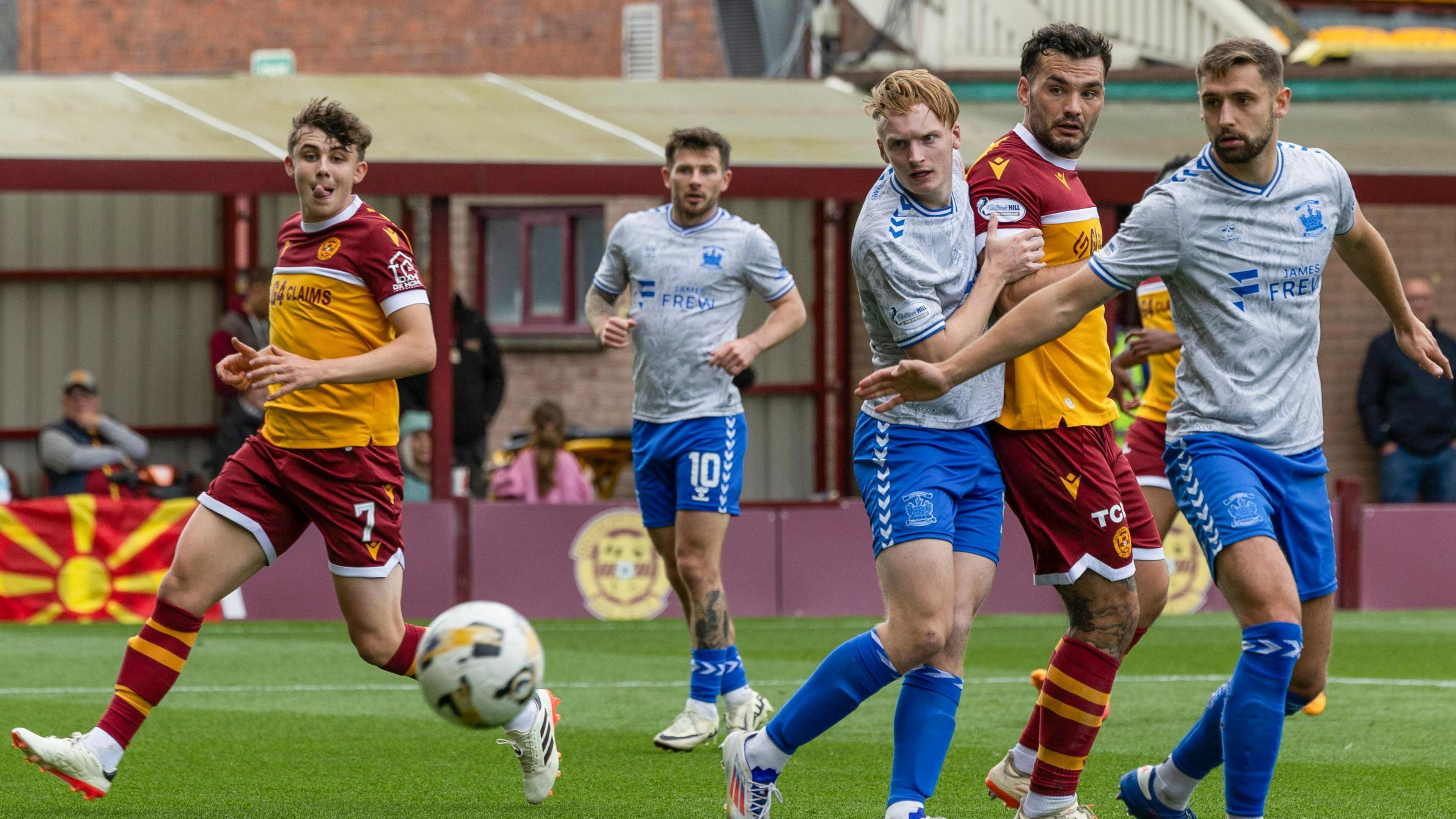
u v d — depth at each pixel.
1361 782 16.92
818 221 43.88
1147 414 21.11
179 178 34.28
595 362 52.06
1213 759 13.68
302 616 34.44
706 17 54.41
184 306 43.03
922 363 12.44
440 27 57.81
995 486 13.68
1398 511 37.16
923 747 13.23
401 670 15.16
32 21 61.75
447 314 35.59
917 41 46.09
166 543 34.44
